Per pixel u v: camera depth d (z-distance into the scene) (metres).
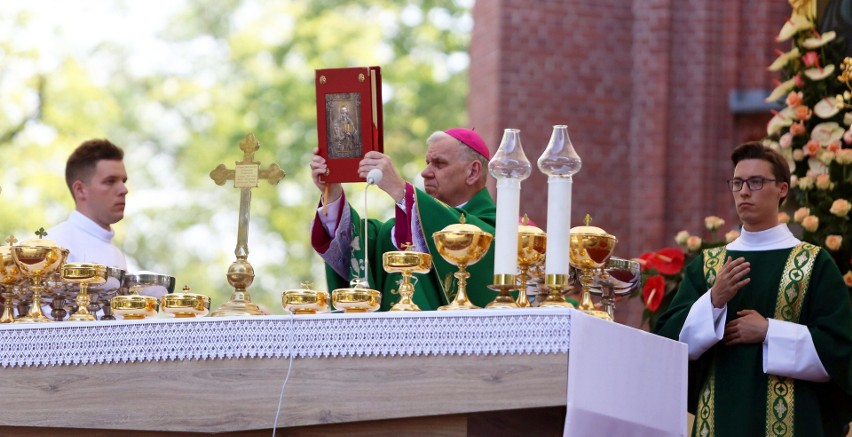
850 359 10.14
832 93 12.96
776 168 10.73
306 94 35.62
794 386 10.26
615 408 8.74
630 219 21.78
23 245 9.93
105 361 9.32
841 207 12.18
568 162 9.15
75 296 10.53
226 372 9.08
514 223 9.14
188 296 9.58
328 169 10.69
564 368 8.49
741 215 10.80
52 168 31.22
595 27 22.22
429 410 8.68
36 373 9.43
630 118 22.03
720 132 21.70
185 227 35.62
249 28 36.62
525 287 9.54
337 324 8.92
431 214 10.82
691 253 12.87
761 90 21.62
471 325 8.69
